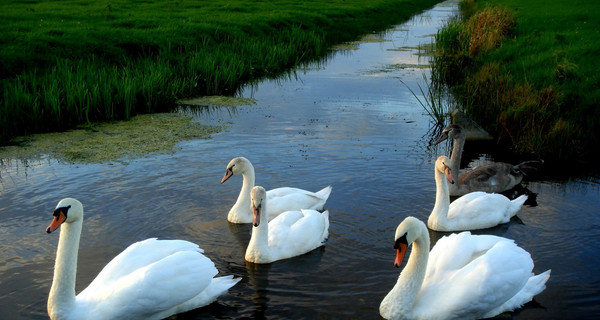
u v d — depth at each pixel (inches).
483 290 259.9
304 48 1135.0
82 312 255.8
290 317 267.3
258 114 667.4
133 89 680.4
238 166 376.2
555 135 531.2
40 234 347.3
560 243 344.2
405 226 254.1
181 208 390.6
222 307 279.0
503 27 1152.2
